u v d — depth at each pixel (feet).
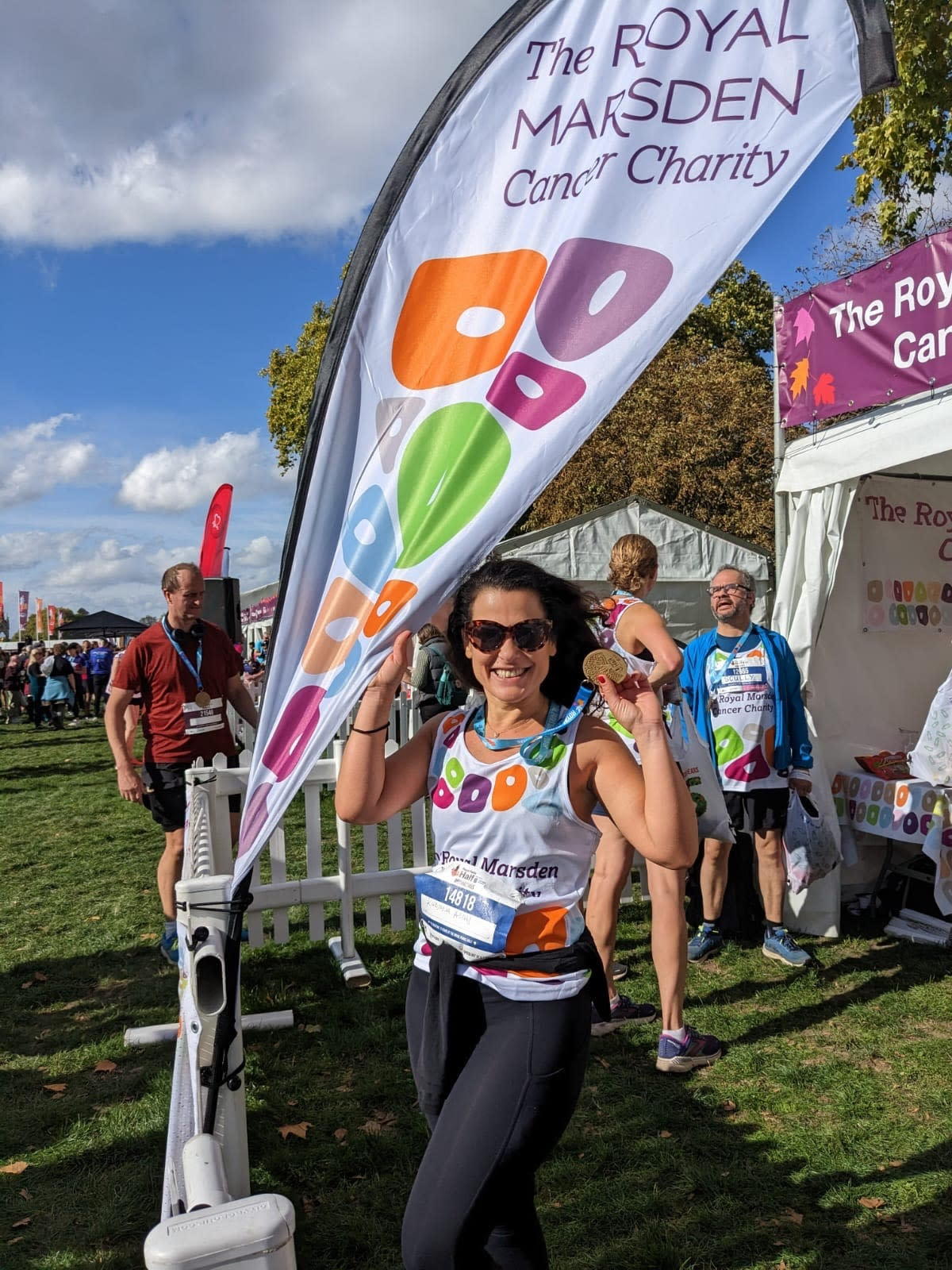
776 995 14.44
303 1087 12.09
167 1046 13.64
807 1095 11.39
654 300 7.48
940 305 15.01
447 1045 5.91
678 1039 12.09
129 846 27.68
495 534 7.13
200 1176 5.35
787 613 18.47
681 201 7.70
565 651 6.40
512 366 7.55
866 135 34.76
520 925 5.94
